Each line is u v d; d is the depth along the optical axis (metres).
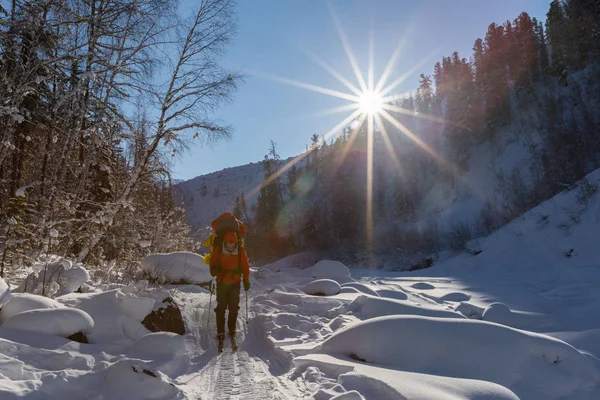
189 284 8.20
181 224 12.96
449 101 84.38
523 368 3.98
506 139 62.88
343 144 69.81
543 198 33.31
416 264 33.84
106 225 8.54
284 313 6.46
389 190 70.12
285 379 3.73
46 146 11.56
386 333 4.30
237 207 83.56
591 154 38.19
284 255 50.09
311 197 64.94
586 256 17.67
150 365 3.76
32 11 7.64
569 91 58.50
